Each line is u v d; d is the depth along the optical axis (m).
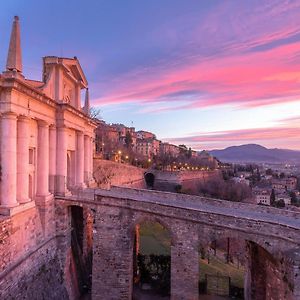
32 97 29.80
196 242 29.77
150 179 125.25
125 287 32.94
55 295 31.39
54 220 35.16
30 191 31.86
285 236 25.69
